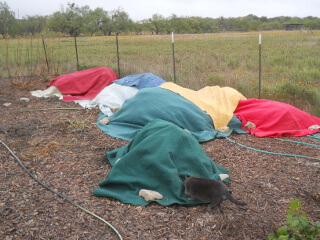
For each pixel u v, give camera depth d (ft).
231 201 7.91
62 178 9.83
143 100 14.66
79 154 11.71
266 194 8.98
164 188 8.73
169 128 9.66
